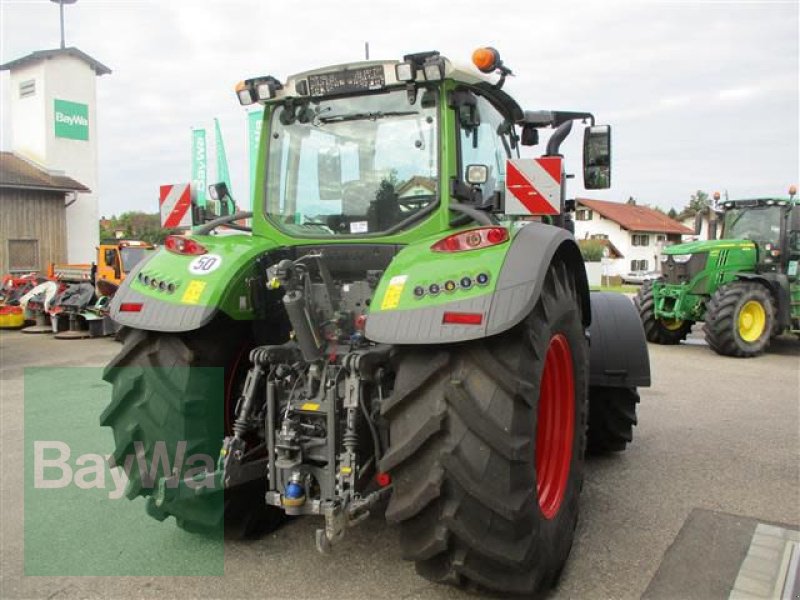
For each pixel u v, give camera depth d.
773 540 3.44
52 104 20.11
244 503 3.28
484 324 2.43
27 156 20.59
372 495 2.82
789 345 11.52
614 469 4.61
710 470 4.59
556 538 2.91
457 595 2.86
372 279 3.25
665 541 3.44
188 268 3.21
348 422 2.76
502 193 3.51
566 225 4.57
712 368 9.03
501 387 2.49
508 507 2.43
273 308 3.39
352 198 3.51
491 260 2.61
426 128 3.35
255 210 3.72
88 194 21.09
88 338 12.63
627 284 41.38
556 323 2.94
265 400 3.13
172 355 3.09
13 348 11.25
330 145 3.57
